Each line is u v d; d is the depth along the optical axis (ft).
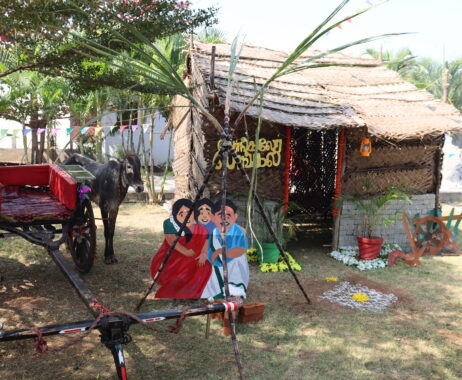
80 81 22.40
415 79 77.61
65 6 18.13
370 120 25.85
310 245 30.04
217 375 13.78
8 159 58.70
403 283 22.79
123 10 19.44
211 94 23.76
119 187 22.84
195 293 17.53
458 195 48.55
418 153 28.37
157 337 16.22
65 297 19.52
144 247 27.68
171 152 66.08
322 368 14.35
